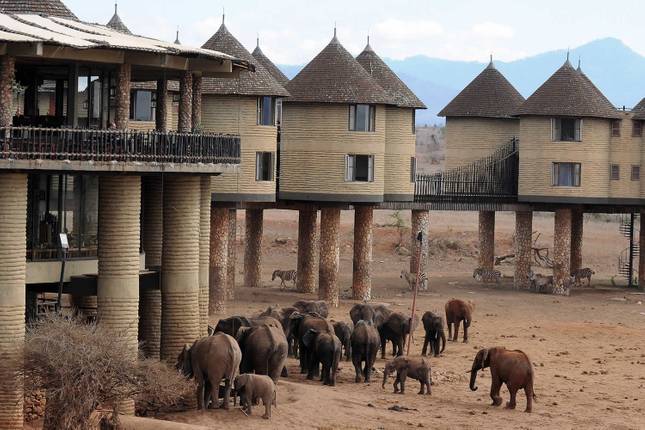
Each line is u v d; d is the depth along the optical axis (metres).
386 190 74.62
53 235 40.09
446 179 80.31
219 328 44.47
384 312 54.47
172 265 41.84
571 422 43.59
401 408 43.81
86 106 40.53
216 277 64.31
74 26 42.28
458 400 46.28
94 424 36.09
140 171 38.25
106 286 38.66
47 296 47.19
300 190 70.00
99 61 38.53
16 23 39.81
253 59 66.12
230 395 41.38
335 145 69.62
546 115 79.12
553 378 52.06
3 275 35.66
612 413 45.47
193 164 39.97
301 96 69.38
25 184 36.09
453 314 59.84
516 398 47.22
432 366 53.12
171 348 41.91
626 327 67.00
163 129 44.09
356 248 73.25
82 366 34.94
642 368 54.97
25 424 36.97
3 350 35.59
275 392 41.53
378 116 70.44
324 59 70.44
